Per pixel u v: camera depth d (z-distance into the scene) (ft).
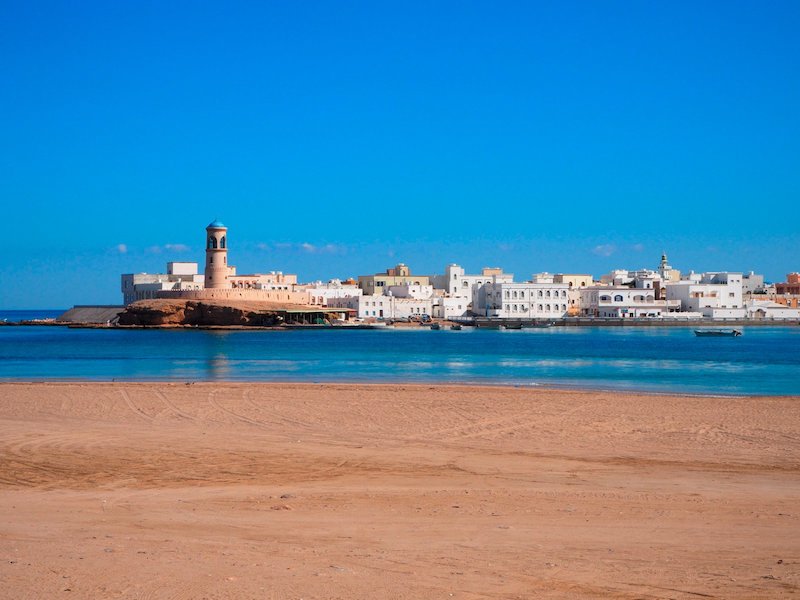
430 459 115.55
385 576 57.52
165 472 104.94
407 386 225.56
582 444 130.93
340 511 81.92
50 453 117.91
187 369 308.60
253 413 167.94
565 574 58.80
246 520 77.61
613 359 361.30
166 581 55.21
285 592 53.16
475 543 68.49
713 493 91.50
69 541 67.82
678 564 61.93
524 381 255.70
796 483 98.53
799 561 63.21
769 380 257.75
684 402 186.29
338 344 510.58
